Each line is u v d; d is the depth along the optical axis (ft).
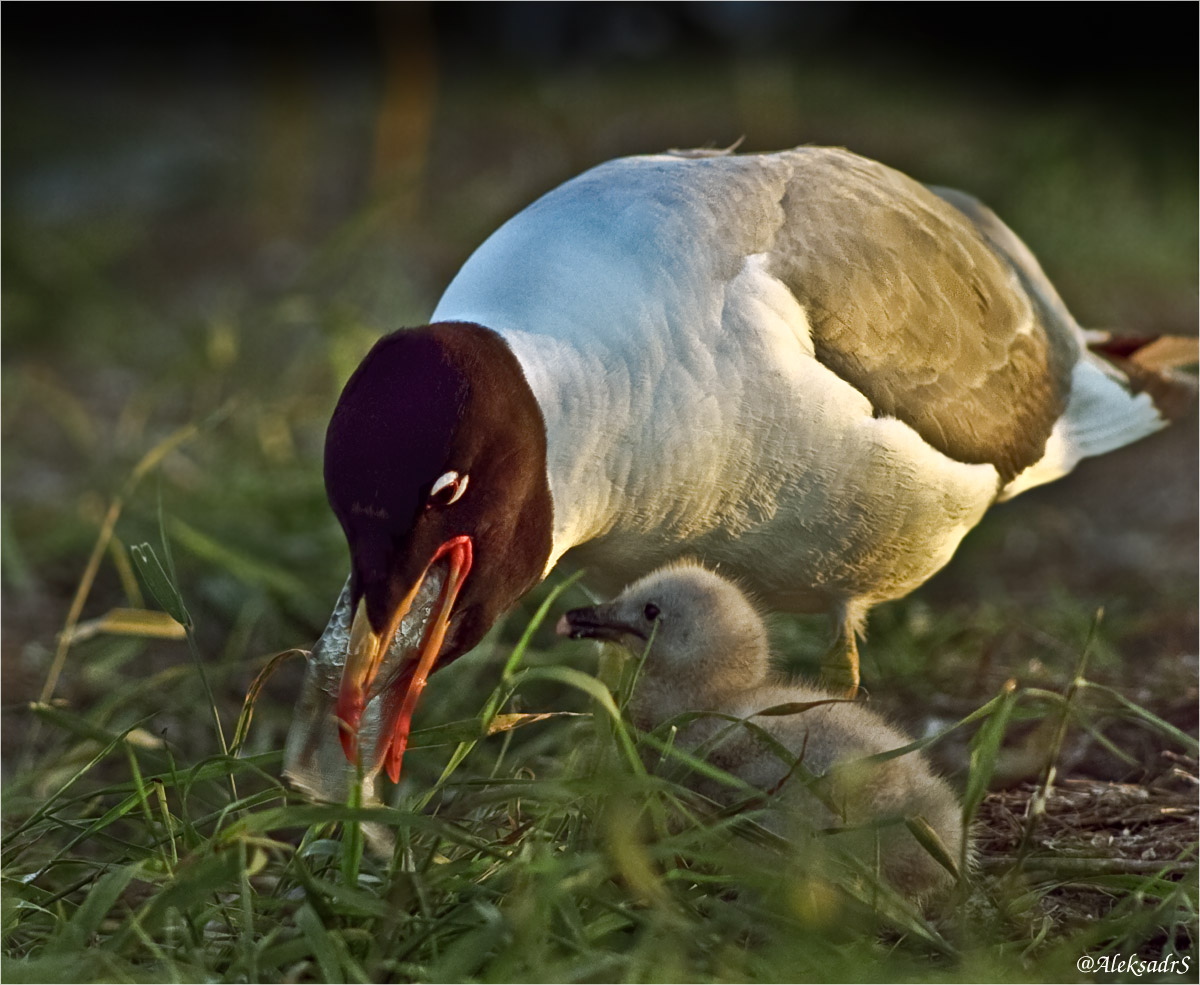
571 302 24.13
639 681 25.76
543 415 23.58
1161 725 22.36
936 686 32.81
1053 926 22.20
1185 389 33.58
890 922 21.45
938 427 27.35
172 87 100.53
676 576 25.62
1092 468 49.44
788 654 34.27
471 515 22.86
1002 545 43.70
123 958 20.49
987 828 25.64
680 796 23.30
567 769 24.14
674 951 19.65
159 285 69.36
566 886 20.15
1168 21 86.02
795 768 22.00
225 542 40.57
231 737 32.09
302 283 59.62
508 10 100.42
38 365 61.41
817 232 25.98
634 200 25.29
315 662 23.16
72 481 49.29
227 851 20.39
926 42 95.04
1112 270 68.28
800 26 98.32
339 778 22.90
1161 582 39.29
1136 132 80.23
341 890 20.27
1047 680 32.22
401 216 73.56
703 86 92.63
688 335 24.27
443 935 20.75
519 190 75.97
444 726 22.94
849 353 25.85
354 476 22.25
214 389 52.95
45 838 26.81
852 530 26.61
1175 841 24.68
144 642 37.01
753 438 24.90
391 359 22.75
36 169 85.81
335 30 99.30
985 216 33.12
